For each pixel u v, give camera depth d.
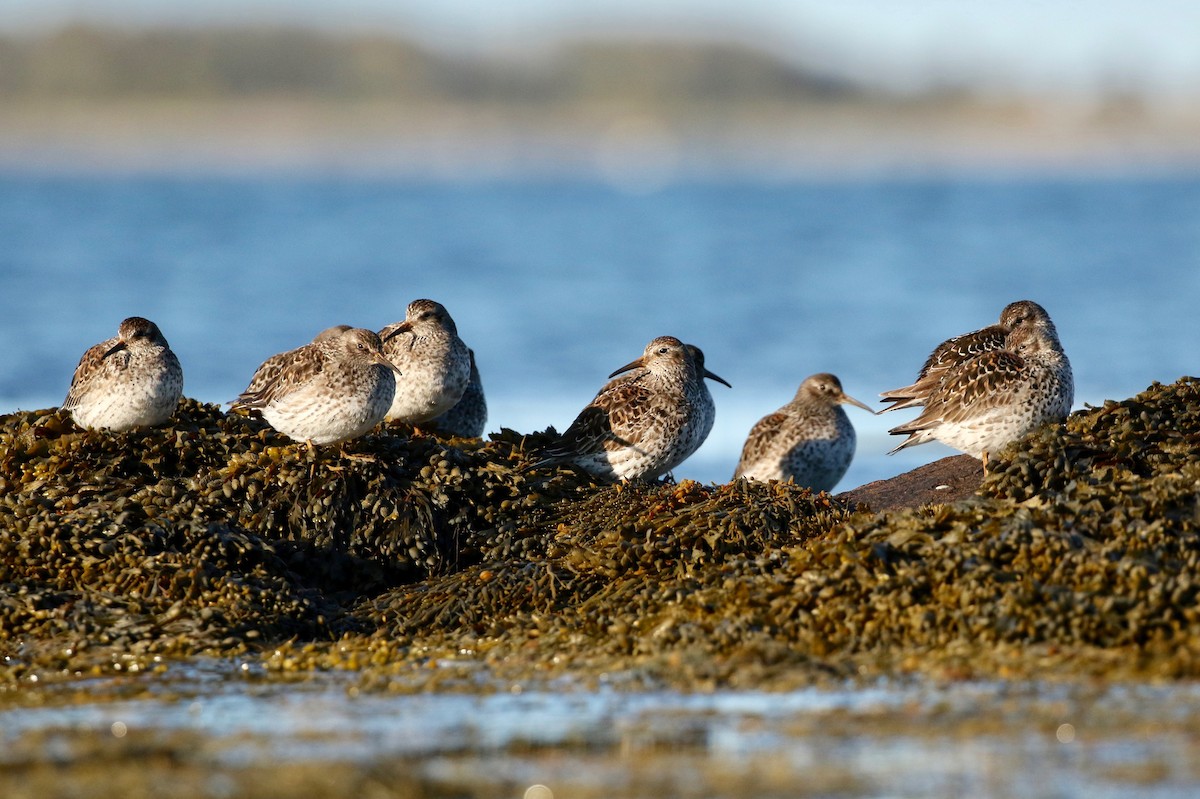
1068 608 10.82
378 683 11.16
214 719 10.27
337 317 42.28
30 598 12.82
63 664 11.88
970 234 67.75
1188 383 14.80
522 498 15.24
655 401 16.72
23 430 16.11
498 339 37.91
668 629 11.66
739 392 30.41
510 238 68.88
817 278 50.94
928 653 10.83
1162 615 10.66
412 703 10.53
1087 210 82.50
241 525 14.42
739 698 10.20
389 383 15.89
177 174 152.50
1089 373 31.72
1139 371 31.84
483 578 13.38
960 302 44.47
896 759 8.82
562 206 96.44
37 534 13.52
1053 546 11.51
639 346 37.03
